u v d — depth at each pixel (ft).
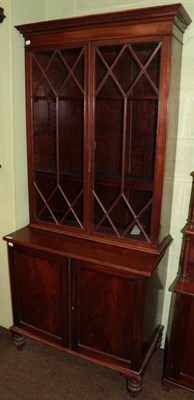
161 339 6.37
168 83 4.52
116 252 5.24
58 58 5.35
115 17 4.53
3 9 5.31
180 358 5.24
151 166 5.58
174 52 4.61
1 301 6.91
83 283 5.27
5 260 6.59
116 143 5.69
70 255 5.15
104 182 5.48
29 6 5.71
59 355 6.29
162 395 5.45
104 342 5.40
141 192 5.43
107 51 5.03
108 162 5.85
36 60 5.53
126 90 5.24
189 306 4.90
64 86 5.39
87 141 5.31
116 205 5.59
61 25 4.95
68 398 5.33
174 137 5.30
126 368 5.31
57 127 5.72
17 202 6.16
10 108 5.65
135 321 5.01
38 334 6.04
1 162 6.03
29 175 6.09
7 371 5.86
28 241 5.62
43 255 5.48
